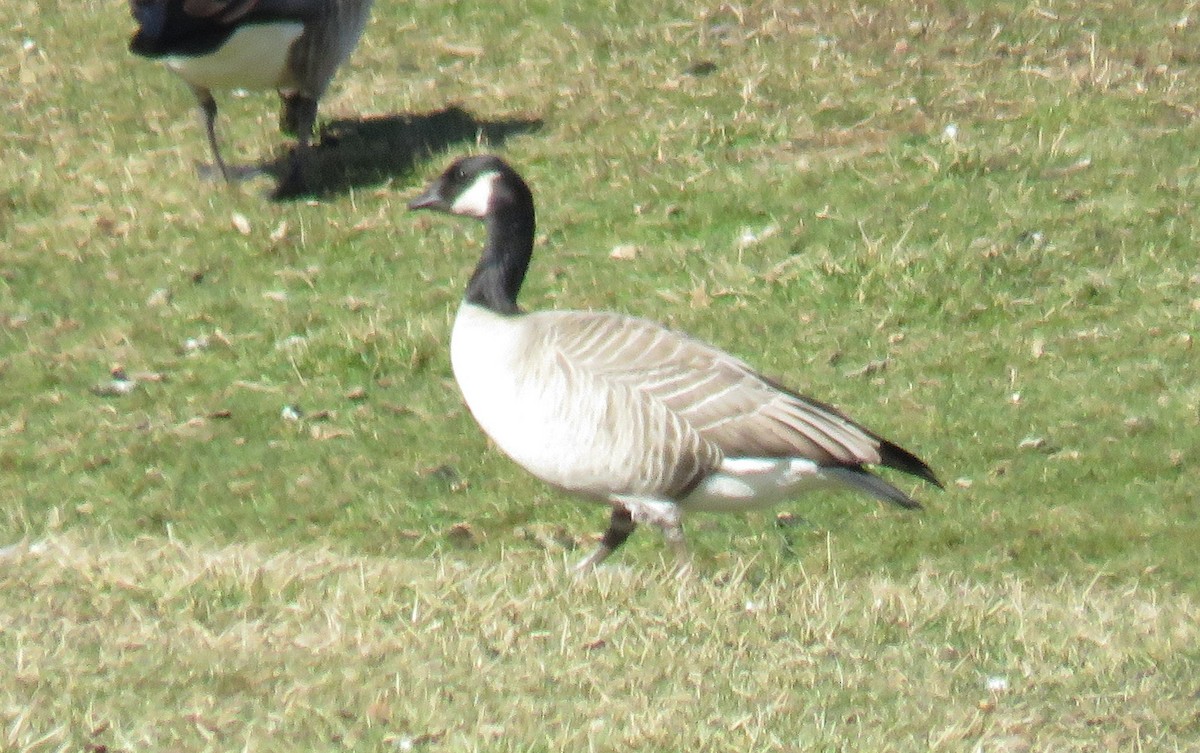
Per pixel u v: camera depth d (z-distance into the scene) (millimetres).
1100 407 14141
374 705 7926
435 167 17656
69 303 15875
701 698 8328
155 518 12992
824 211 16656
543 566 10680
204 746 7469
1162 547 12555
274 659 8445
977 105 18359
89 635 8641
